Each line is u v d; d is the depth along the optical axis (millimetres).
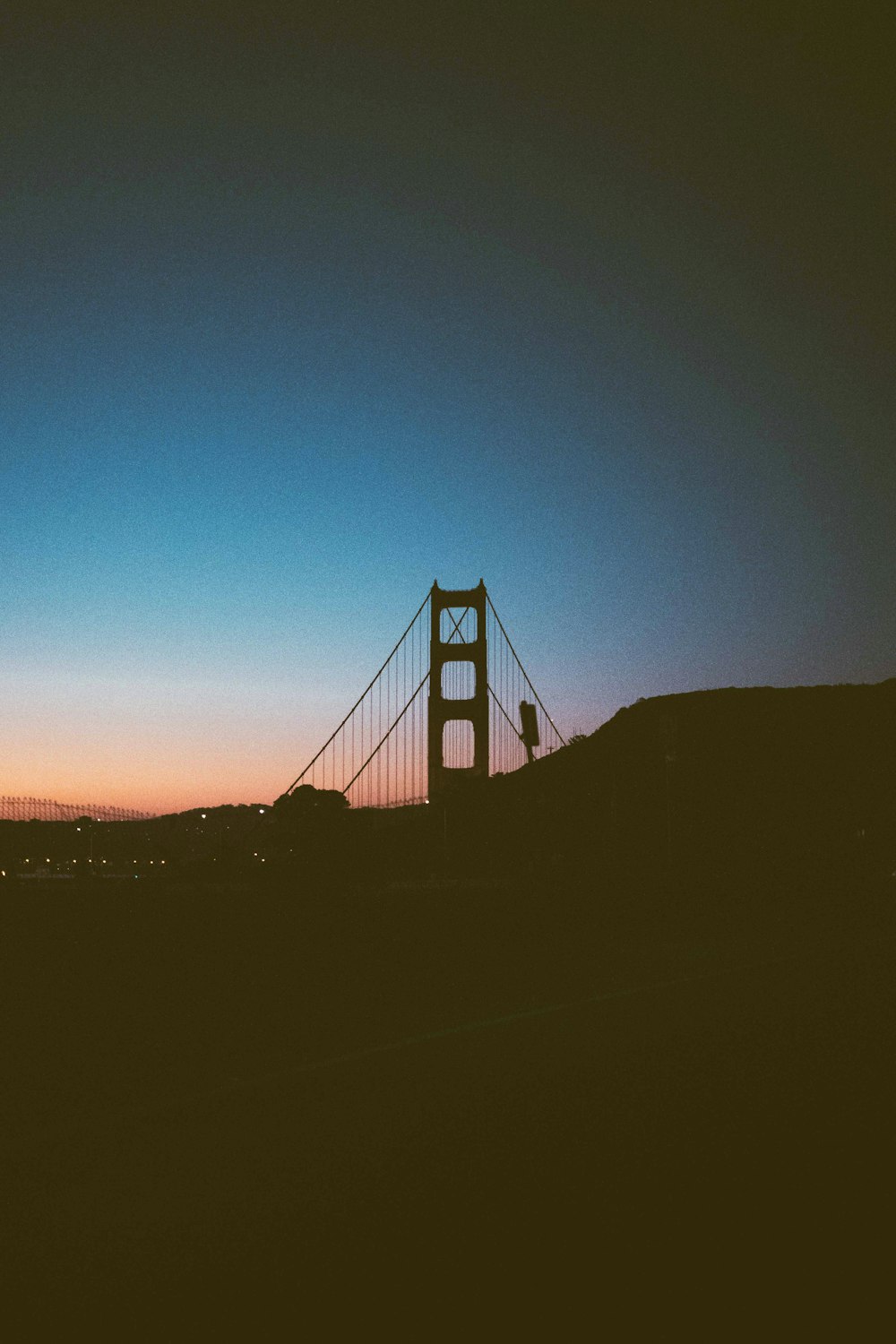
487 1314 3494
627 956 19250
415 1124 6527
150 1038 10141
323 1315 3539
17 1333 3467
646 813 48969
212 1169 5559
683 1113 6477
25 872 40031
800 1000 11992
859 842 39906
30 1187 5273
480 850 41375
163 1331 3465
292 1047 10289
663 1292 3623
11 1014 10023
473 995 14320
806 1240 4098
